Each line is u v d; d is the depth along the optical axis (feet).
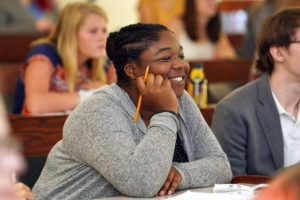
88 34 24.82
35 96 23.91
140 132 13.41
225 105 17.95
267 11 38.52
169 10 39.42
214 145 14.96
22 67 25.14
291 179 3.61
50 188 13.58
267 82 18.04
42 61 24.63
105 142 12.46
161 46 13.61
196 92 22.54
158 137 12.48
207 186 13.58
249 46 40.45
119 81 14.19
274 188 3.66
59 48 24.86
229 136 17.66
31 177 15.83
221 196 11.61
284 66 17.66
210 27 38.91
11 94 28.12
